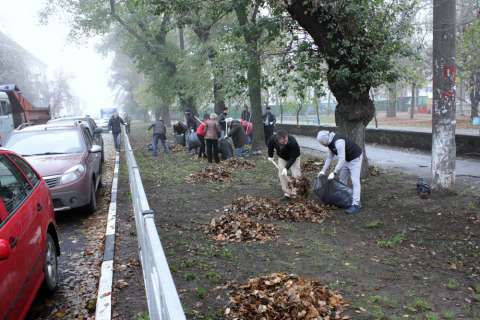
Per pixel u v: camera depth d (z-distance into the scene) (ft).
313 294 14.62
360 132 34.86
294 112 141.08
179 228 24.36
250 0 37.09
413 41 49.37
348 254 19.85
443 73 27.48
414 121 111.96
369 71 31.68
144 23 85.10
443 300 15.24
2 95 71.20
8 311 11.36
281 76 39.52
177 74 82.33
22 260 12.91
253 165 45.85
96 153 33.01
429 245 20.81
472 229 22.35
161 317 8.60
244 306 14.20
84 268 19.13
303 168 42.45
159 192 34.65
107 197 33.81
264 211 26.58
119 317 14.17
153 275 9.98
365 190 31.81
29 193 16.15
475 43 49.01
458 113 128.06
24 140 31.37
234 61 39.78
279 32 36.88
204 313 14.34
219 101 71.56
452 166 28.32
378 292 15.89
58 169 26.68
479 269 17.87
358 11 29.71
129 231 23.47
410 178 35.42
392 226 23.75
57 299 16.24
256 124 55.47
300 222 25.17
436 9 27.30
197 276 17.38
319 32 31.60
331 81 33.65
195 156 56.54
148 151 66.64
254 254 19.93
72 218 27.63
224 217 24.29
